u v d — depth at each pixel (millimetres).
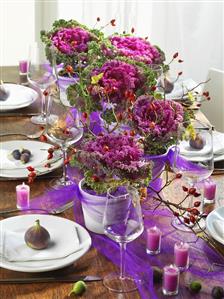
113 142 1467
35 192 1743
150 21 3615
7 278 1375
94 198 1499
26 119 2262
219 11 3635
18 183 1788
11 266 1366
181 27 3652
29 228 1451
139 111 1577
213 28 3660
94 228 1553
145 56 2133
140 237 1550
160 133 1558
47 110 1715
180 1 3607
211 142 1584
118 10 3572
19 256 1406
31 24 3742
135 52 2137
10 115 2289
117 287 1355
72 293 1330
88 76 1745
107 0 3564
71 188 1756
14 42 3785
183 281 1389
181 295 1340
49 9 3641
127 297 1327
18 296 1326
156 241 1479
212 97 2740
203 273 1421
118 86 1688
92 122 1970
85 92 1745
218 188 1809
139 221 1318
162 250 1499
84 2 3574
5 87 2432
